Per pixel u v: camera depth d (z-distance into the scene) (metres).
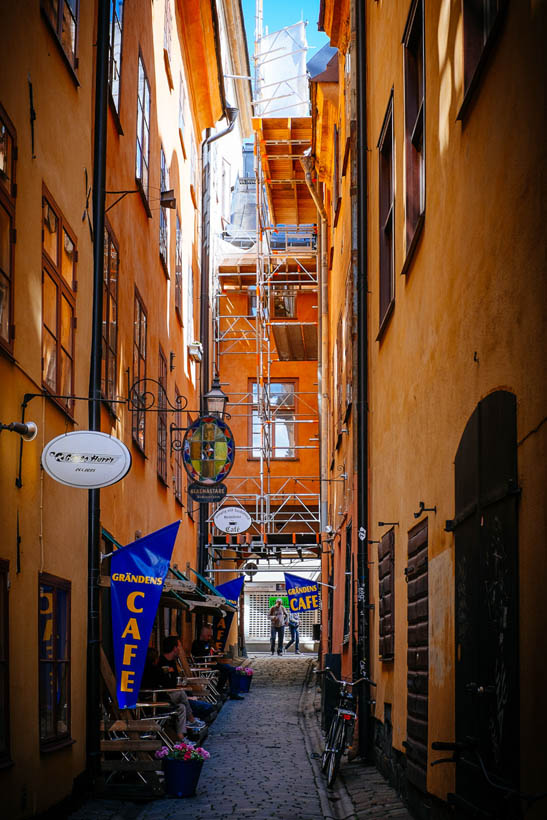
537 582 4.87
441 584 7.67
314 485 32.81
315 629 42.59
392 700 10.85
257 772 12.68
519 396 5.30
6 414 7.84
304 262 33.09
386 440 11.81
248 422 33.44
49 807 8.82
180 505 22.23
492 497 5.79
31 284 8.58
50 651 9.16
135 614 10.51
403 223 10.47
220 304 34.12
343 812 9.88
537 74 4.98
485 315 6.20
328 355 24.97
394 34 11.38
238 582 26.95
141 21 16.06
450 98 7.54
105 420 12.34
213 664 23.08
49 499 9.14
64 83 10.01
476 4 6.94
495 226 5.93
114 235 13.11
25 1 8.46
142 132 16.12
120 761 10.72
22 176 8.33
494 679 5.64
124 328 13.97
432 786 7.83
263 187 31.83
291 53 33.88
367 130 14.20
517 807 5.04
